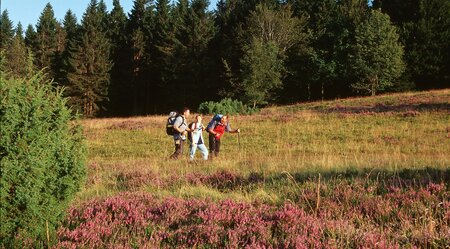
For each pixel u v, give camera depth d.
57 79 78.38
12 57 63.12
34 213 5.02
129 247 5.05
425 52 61.06
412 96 42.25
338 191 7.70
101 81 73.81
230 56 69.44
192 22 76.19
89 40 75.38
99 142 24.83
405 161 12.43
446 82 62.44
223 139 24.53
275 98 64.38
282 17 65.50
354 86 57.66
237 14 81.56
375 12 58.03
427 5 63.34
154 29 84.56
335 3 77.62
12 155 4.81
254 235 5.41
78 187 5.81
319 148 20.62
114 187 9.49
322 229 5.60
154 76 81.56
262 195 7.98
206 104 38.19
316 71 63.84
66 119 5.64
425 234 5.20
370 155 17.02
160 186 9.46
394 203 6.84
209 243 5.29
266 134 25.59
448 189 7.54
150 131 28.39
